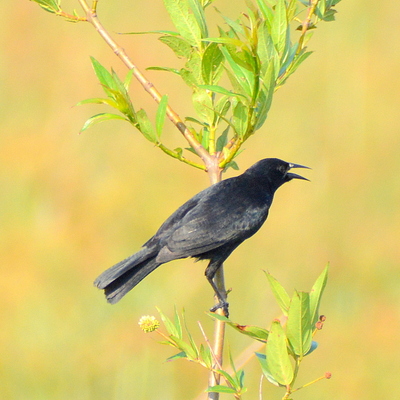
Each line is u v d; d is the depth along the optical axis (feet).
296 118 43.96
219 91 29.66
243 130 29.78
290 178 30.60
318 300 29.50
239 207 30.37
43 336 32.01
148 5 48.93
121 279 30.30
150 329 29.66
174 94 44.06
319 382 31.63
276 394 31.50
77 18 30.04
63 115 42.39
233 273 34.27
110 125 42.19
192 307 32.58
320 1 29.96
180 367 31.55
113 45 30.04
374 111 44.34
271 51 29.71
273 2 29.96
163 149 29.89
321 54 48.26
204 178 39.91
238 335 31.71
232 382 29.53
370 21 50.44
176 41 29.96
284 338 29.43
